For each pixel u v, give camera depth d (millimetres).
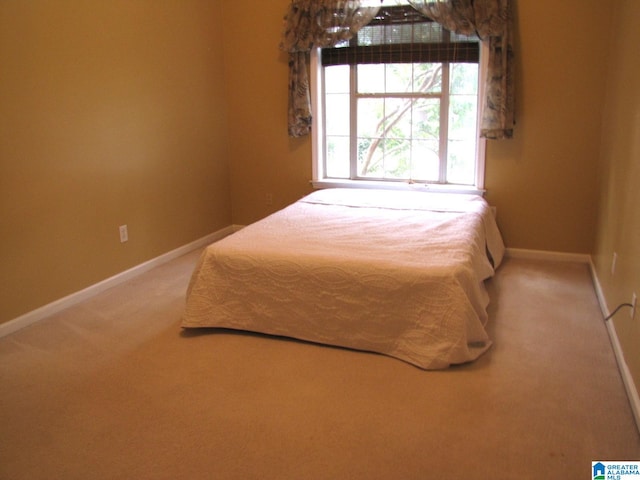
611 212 3129
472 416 2158
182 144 4332
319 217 3590
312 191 4809
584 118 3900
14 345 2844
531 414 2166
